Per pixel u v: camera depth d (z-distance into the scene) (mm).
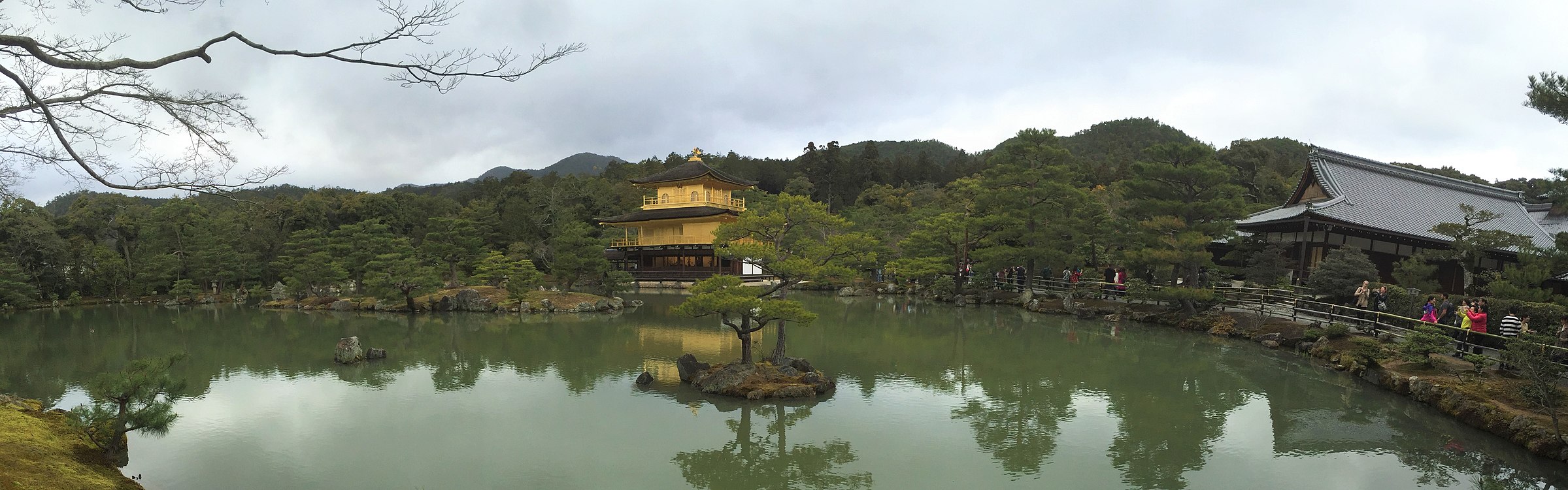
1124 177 102562
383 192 81750
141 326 36656
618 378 22344
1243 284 40031
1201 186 33562
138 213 58750
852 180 121438
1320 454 15258
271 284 57906
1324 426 17219
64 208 74000
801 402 19188
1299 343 26812
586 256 47094
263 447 15445
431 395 20188
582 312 41500
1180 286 36750
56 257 50812
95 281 51750
